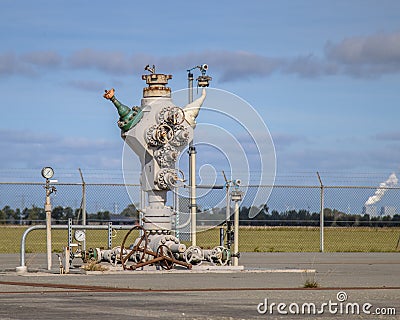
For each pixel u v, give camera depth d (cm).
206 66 2867
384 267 3020
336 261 3356
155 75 2766
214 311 1658
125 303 1786
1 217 4312
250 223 4366
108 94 2730
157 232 2744
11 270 2716
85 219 3906
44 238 5000
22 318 1545
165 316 1577
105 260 2733
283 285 2234
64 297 1905
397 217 4534
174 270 2650
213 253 2745
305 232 5962
